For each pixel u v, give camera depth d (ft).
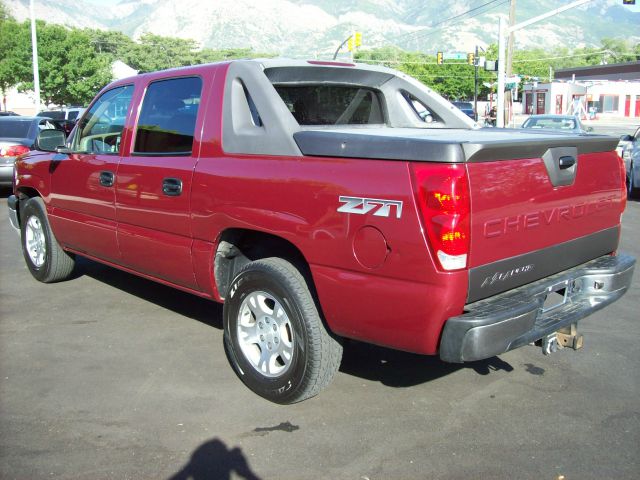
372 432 12.05
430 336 10.69
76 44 150.30
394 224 10.68
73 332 17.28
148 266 16.29
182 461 11.07
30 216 21.79
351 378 14.46
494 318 10.53
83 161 18.11
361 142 11.27
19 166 21.68
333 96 16.63
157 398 13.41
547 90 232.32
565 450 11.41
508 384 14.15
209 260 14.21
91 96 153.58
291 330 12.54
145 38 466.29
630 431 12.08
